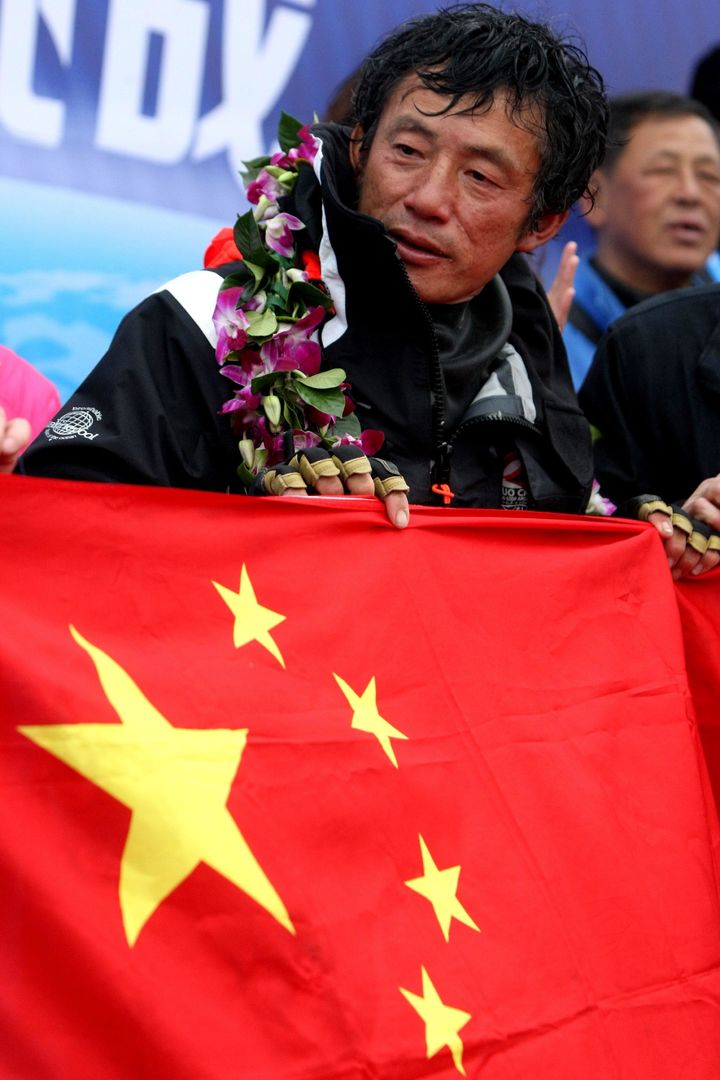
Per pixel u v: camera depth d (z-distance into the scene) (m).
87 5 4.87
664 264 5.76
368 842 2.54
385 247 3.06
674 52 5.99
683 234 5.75
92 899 2.25
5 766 2.28
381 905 2.49
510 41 3.14
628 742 3.02
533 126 3.14
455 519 2.99
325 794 2.53
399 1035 2.38
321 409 3.04
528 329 3.53
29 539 2.48
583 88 3.23
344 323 3.17
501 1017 2.53
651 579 3.25
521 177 3.16
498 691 2.90
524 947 2.63
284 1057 2.28
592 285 5.74
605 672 3.07
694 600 3.45
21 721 2.31
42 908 2.22
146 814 2.33
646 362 3.90
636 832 2.91
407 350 3.18
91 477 2.90
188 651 2.54
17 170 4.79
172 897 2.29
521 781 2.81
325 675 2.68
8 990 2.19
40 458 2.91
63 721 2.33
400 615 2.84
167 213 5.03
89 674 2.41
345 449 2.95
